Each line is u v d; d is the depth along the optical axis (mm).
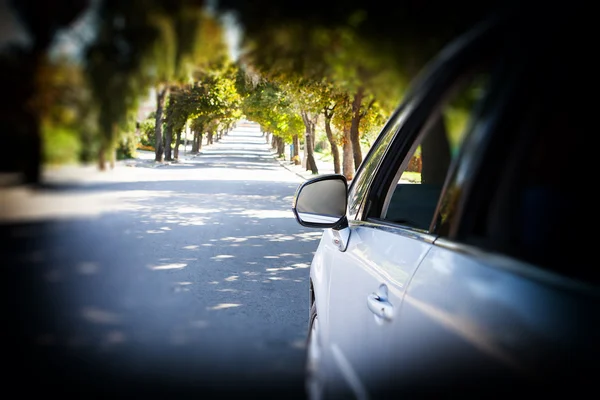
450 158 1129
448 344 1005
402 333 1235
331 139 22984
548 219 900
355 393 1175
